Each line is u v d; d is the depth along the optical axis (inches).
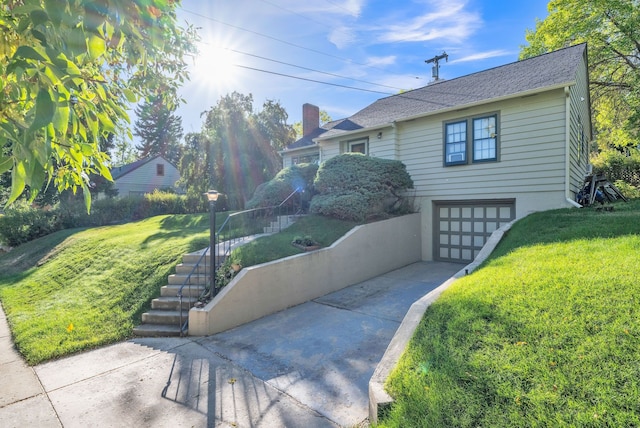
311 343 187.0
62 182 93.8
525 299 131.7
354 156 383.9
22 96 59.9
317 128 659.4
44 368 170.1
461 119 387.2
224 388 144.9
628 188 546.9
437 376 102.8
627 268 137.9
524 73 405.4
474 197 377.7
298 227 351.6
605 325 104.7
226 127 666.8
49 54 51.0
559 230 234.1
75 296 278.7
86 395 143.1
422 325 135.3
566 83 312.3
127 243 386.0
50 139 56.9
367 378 146.6
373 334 194.4
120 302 252.4
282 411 126.3
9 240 612.1
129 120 81.5
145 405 134.0
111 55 109.5
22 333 211.8
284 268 251.3
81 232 551.8
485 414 85.8
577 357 95.2
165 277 272.4
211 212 225.0
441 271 348.8
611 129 689.6
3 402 139.5
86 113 69.0
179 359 175.6
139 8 65.2
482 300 139.6
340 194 370.3
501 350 106.8
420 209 420.5
